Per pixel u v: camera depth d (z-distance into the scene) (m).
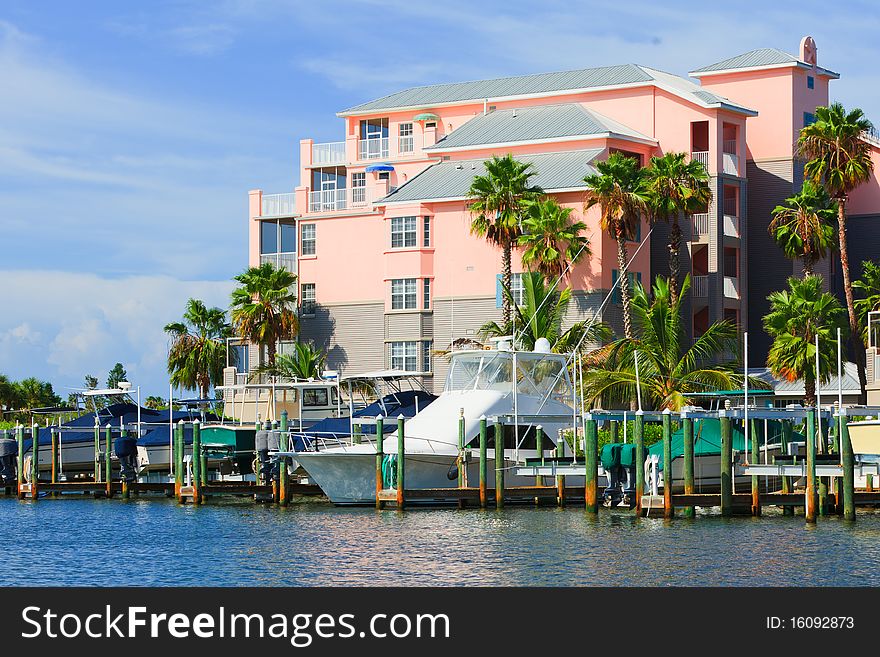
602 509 47.38
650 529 42.25
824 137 73.62
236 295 81.94
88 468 62.56
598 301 73.56
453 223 77.56
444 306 77.50
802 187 78.12
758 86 84.25
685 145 80.12
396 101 91.12
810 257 75.94
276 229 86.88
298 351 80.06
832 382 73.31
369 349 80.94
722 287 78.94
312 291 83.25
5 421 98.56
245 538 42.75
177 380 95.69
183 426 55.53
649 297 77.44
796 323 68.69
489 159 80.62
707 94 82.00
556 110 83.00
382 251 80.88
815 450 42.81
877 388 60.12
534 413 51.00
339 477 49.75
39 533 45.28
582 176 75.00
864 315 74.56
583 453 53.59
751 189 83.94
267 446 52.16
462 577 35.22
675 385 65.62
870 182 85.12
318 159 91.50
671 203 73.12
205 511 50.81
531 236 72.12
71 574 37.03
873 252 84.81
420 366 77.88
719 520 43.97
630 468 46.91
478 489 48.00
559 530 42.47
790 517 44.56
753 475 44.25
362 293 81.44
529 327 69.94
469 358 51.53
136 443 58.22
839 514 44.50
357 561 37.78
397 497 47.62
